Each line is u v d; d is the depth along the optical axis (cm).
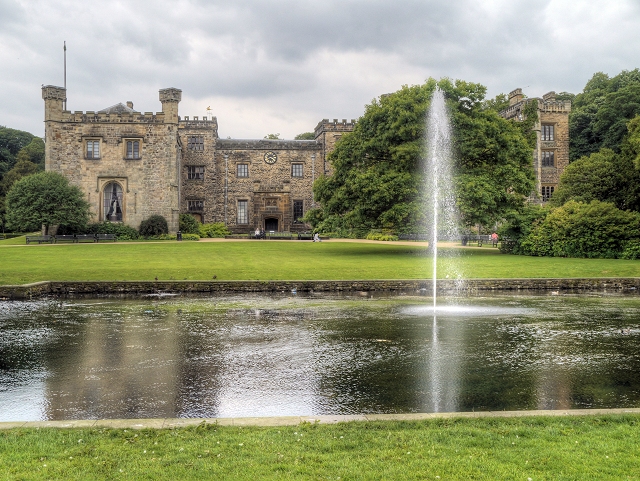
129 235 5603
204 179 7169
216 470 590
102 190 5762
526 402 934
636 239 3616
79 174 5731
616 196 4369
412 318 1738
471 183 3719
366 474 579
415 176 3875
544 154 7019
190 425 737
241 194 7312
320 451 645
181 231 6088
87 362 1195
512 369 1144
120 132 5772
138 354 1263
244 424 747
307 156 7419
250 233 6962
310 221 4688
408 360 1214
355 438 688
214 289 2356
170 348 1322
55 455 629
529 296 2291
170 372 1116
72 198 5222
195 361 1202
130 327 1580
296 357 1238
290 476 575
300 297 2223
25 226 5100
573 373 1113
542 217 4178
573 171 5500
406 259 3453
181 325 1611
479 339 1430
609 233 3672
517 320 1709
